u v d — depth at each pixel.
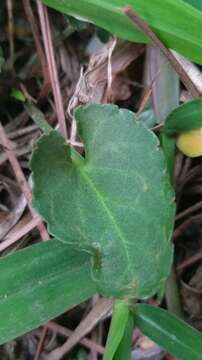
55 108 0.22
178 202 0.21
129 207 0.17
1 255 0.21
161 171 0.17
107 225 0.17
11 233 0.21
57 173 0.17
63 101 0.22
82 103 0.21
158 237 0.17
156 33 0.18
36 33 0.22
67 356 0.22
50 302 0.18
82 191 0.17
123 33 0.19
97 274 0.17
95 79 0.21
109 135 0.17
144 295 0.17
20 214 0.21
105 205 0.17
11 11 0.22
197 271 0.21
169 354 0.21
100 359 0.21
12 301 0.18
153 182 0.17
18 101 0.23
